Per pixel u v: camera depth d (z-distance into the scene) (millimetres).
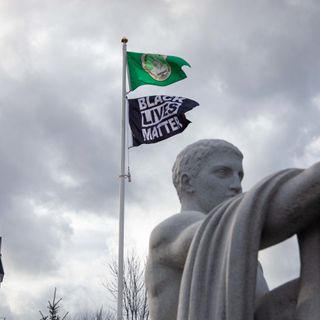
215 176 2984
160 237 2701
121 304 14930
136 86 16562
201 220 2594
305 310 2092
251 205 2131
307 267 2141
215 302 2170
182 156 3088
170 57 16625
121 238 15367
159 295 2742
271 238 2168
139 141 15742
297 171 2205
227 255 2150
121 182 15820
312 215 2082
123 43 16781
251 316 2070
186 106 15766
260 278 2801
